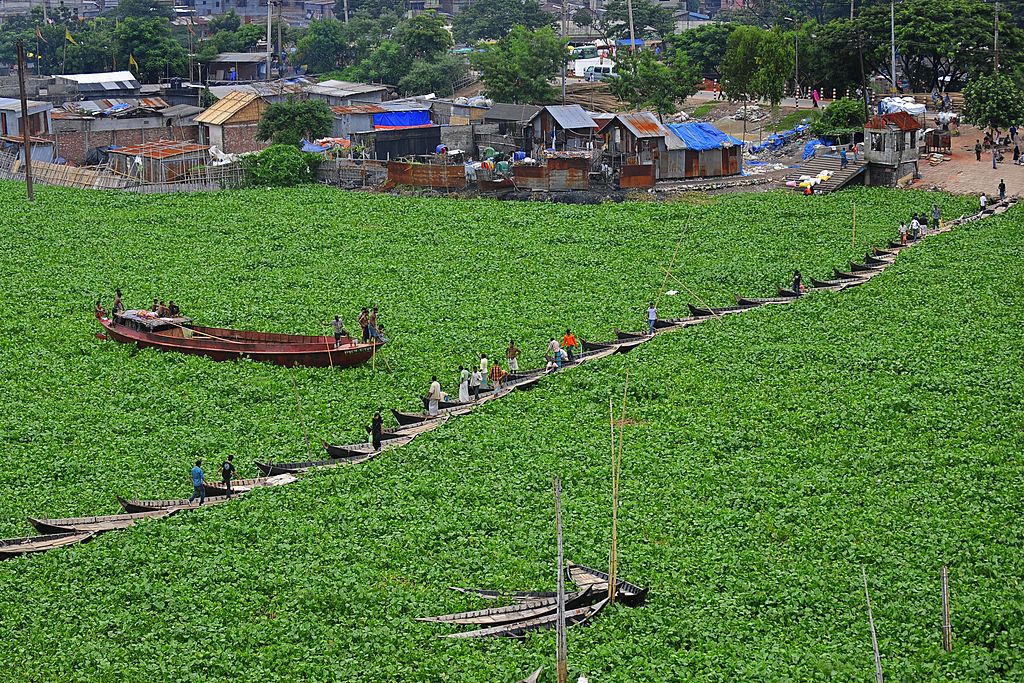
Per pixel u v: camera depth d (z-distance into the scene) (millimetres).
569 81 161500
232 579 43750
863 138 112062
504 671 37906
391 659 38781
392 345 69625
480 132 124375
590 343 68125
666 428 56719
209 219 98562
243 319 74375
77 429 57875
